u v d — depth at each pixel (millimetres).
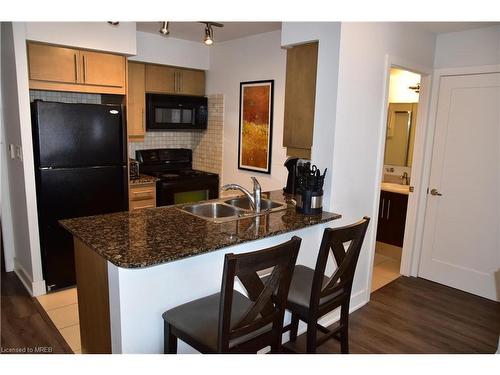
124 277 1662
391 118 4504
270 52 3797
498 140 3088
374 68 2717
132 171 4035
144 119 4145
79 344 2445
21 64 2760
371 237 3037
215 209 2742
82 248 2029
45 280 3125
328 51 2463
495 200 3152
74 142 3068
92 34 3178
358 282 3020
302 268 2316
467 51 3201
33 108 2924
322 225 2648
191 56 4402
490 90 3098
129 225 2098
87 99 3793
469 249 3346
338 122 2504
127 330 1712
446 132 3395
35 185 2994
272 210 2615
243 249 2150
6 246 3545
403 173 4469
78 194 3156
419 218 3637
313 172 2508
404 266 3754
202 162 4852
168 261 1612
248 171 4207
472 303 3168
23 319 2740
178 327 1640
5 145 3359
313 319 1894
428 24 2982
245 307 1759
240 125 4227
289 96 2836
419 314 2963
